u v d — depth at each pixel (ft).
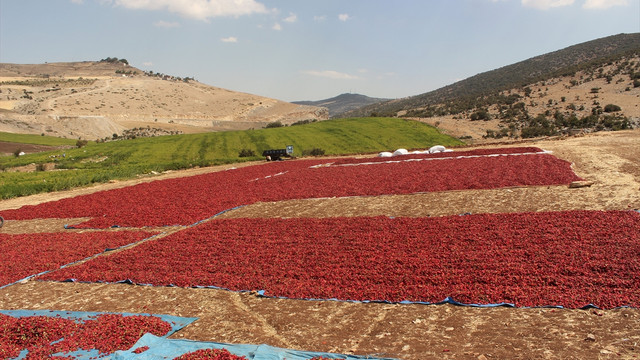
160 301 39.40
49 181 137.90
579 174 79.05
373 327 31.09
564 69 468.75
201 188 107.65
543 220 51.21
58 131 422.00
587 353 24.62
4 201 114.83
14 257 57.00
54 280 47.52
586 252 39.63
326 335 30.58
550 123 261.44
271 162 175.42
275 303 36.96
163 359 27.37
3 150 283.18
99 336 31.58
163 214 77.87
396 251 46.21
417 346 27.68
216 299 38.83
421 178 89.76
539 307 31.27
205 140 270.67
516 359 24.82
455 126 280.31
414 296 35.09
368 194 79.30
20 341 31.99
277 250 50.67
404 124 287.07
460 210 62.34
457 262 41.11
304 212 71.15
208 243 55.93
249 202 83.15
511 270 37.91
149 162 210.79
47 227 77.10
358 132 268.41
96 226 73.51
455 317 31.27
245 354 27.89
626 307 29.55
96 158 224.12
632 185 64.75
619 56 419.33
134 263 50.34
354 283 38.91
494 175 84.48
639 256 37.37
